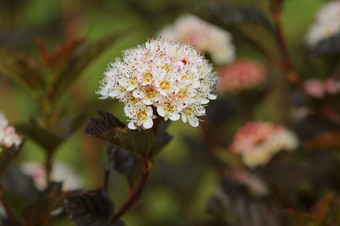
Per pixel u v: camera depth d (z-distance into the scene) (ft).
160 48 1.27
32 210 1.36
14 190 1.48
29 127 1.44
